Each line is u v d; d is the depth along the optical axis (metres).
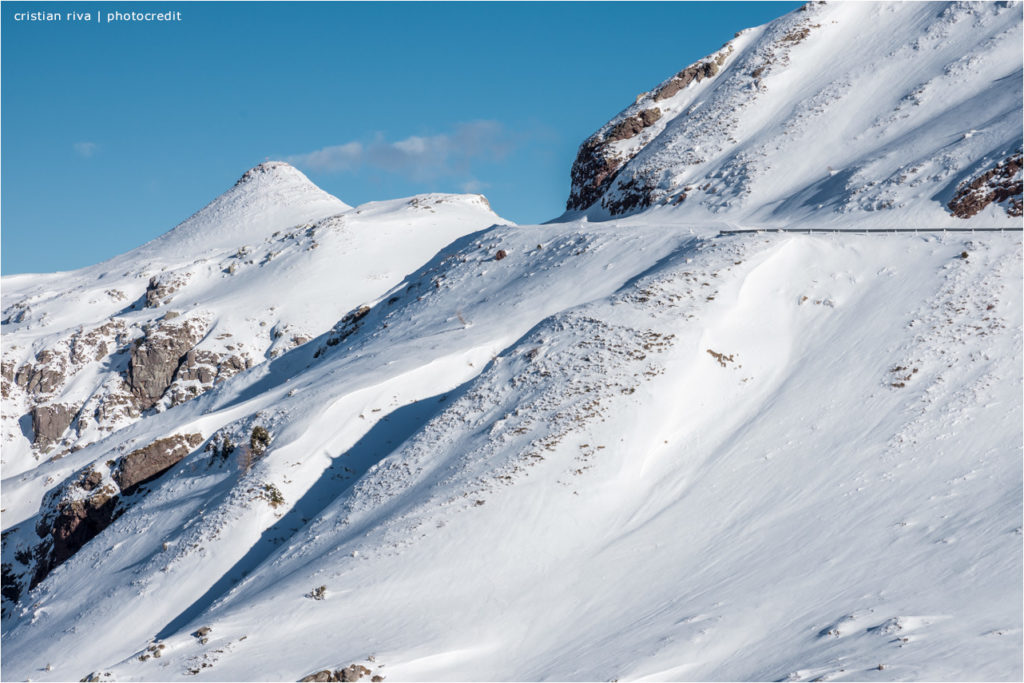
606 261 65.38
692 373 46.28
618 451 42.56
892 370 44.72
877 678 25.03
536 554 38.72
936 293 48.84
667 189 89.12
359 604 37.66
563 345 50.78
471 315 66.00
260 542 48.00
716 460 42.19
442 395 56.34
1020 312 45.72
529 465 42.50
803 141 85.31
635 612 34.34
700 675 28.92
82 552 55.00
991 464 37.47
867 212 64.56
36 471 74.25
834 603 31.31
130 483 61.44
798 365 47.25
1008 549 31.38
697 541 37.75
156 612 45.62
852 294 51.16
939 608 29.08
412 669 32.66
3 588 64.38
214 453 58.03
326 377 63.81
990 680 23.75
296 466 52.31
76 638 45.41
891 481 38.16
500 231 82.19
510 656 33.53
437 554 39.38
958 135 70.06
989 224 57.72
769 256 54.81
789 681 26.36
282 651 35.25
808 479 39.69
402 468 46.97
